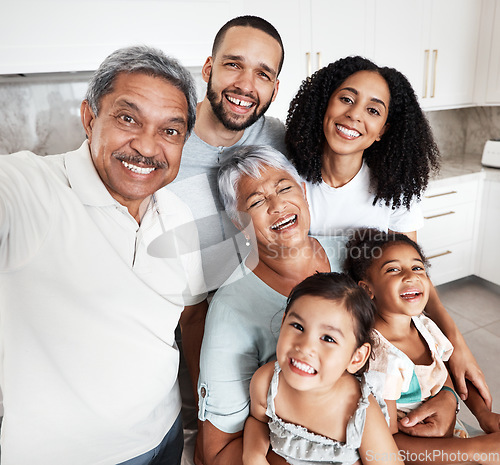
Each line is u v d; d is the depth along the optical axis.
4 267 0.69
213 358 0.83
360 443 0.71
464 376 1.01
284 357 0.72
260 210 0.85
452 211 2.45
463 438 0.81
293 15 1.90
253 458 0.76
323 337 0.70
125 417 0.81
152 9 1.58
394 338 0.94
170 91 0.72
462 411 1.65
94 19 1.53
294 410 0.75
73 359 0.75
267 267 0.90
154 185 0.77
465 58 2.49
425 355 0.94
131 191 0.76
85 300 0.74
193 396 1.14
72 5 1.50
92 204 0.75
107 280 0.75
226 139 1.09
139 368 0.80
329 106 1.01
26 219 0.69
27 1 1.45
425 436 0.83
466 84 2.57
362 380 0.75
